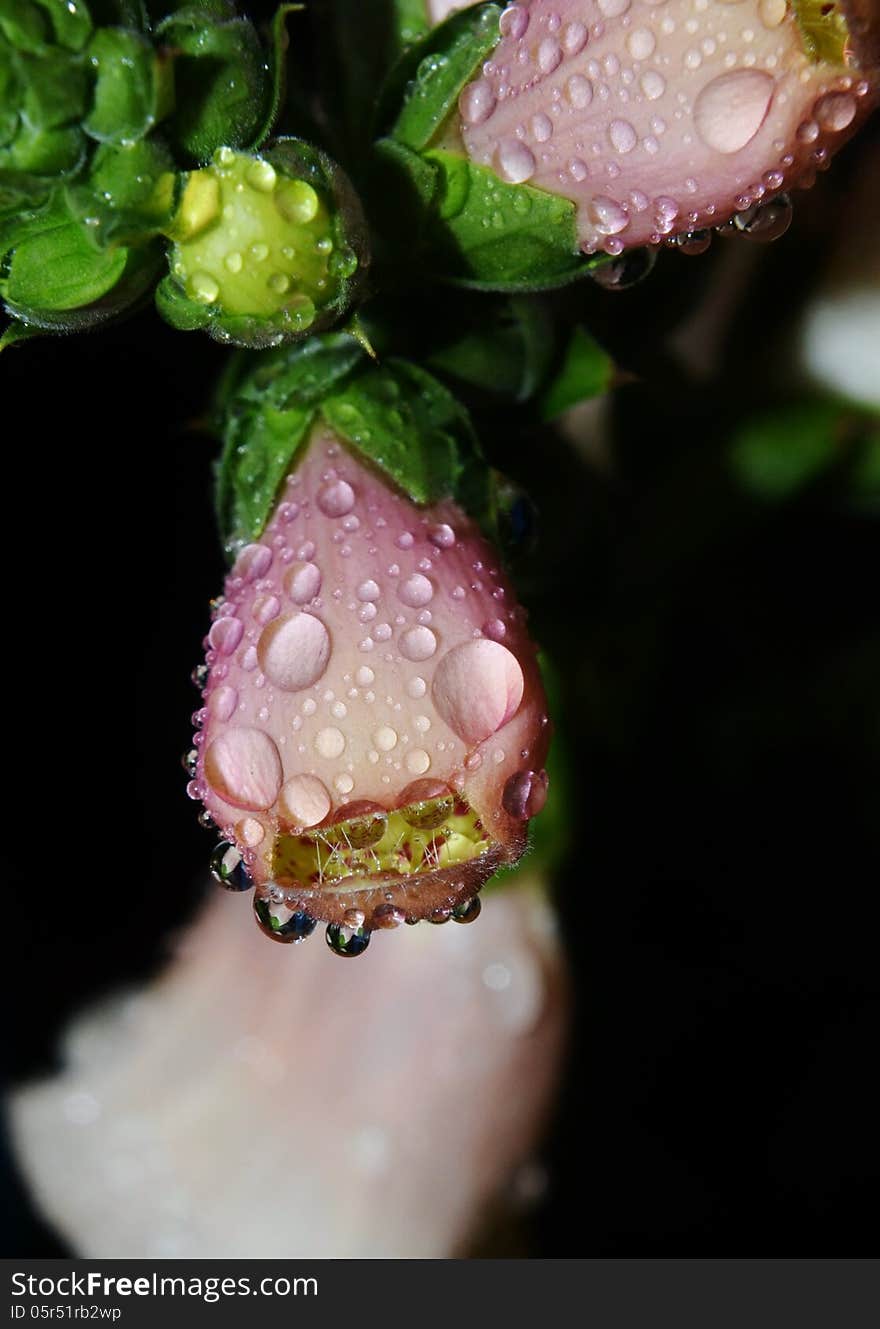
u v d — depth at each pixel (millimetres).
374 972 177
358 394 140
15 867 198
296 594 135
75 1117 184
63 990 190
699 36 131
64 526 196
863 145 173
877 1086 203
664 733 194
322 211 132
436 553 136
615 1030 206
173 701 202
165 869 196
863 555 192
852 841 200
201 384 191
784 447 176
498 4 140
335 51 147
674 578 182
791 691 192
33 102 129
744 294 174
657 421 176
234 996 182
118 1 131
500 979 174
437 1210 174
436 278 141
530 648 135
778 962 206
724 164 132
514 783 131
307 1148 176
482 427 151
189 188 131
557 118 135
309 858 133
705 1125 205
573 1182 201
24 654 200
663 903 205
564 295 161
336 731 131
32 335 136
